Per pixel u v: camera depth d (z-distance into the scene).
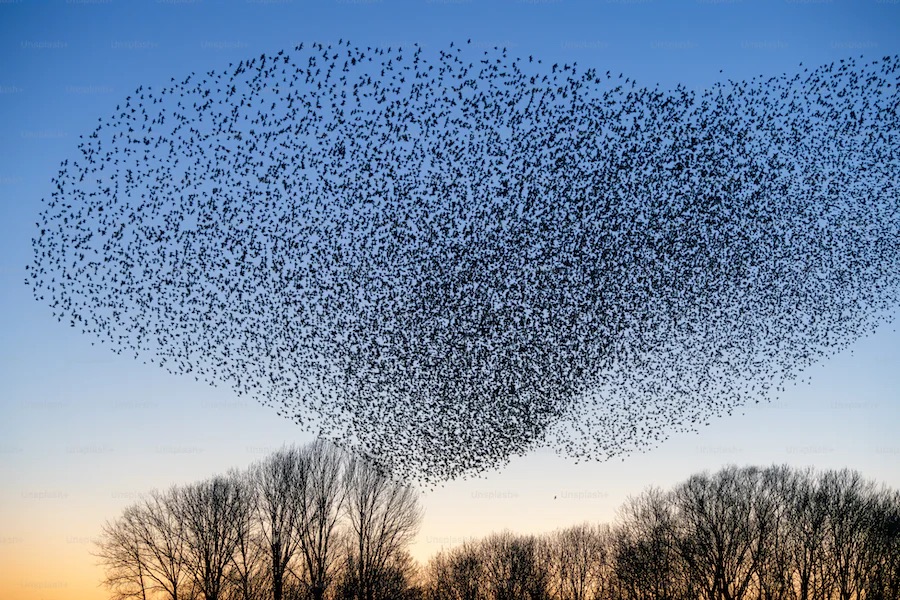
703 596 62.06
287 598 56.44
